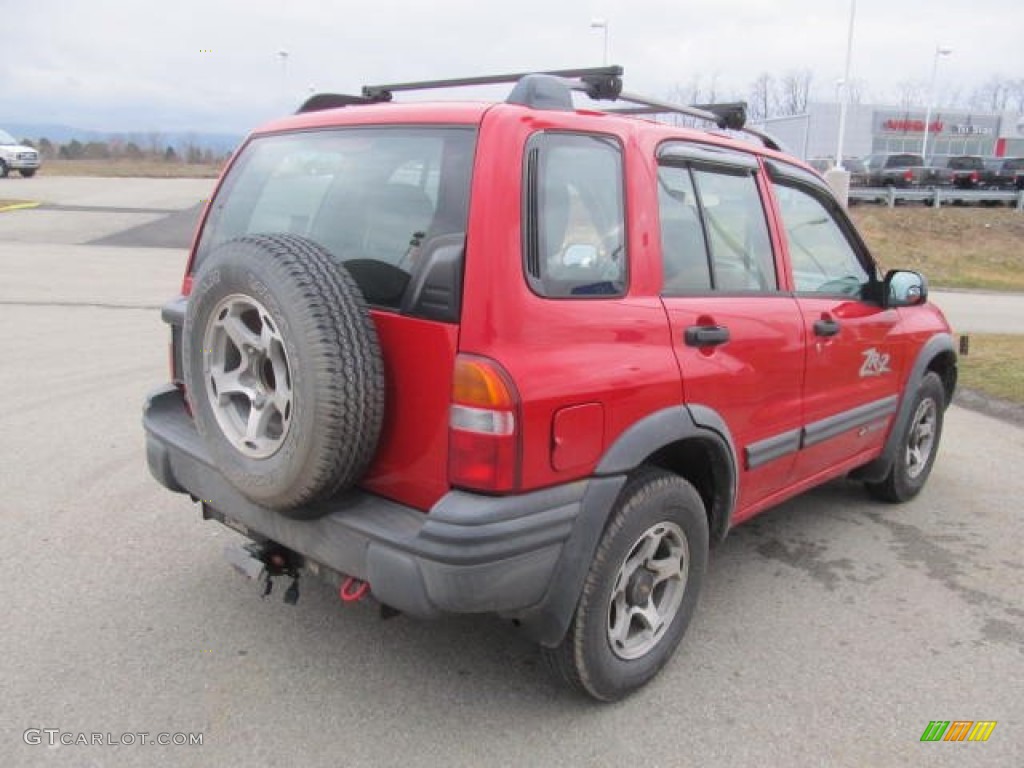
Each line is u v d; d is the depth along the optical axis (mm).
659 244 3117
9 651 3316
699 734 3012
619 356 2852
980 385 8477
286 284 2537
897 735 3039
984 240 26234
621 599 3105
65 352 8406
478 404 2523
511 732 2982
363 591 2799
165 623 3570
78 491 4906
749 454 3570
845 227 4492
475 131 2697
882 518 5102
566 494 2723
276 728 2947
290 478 2631
